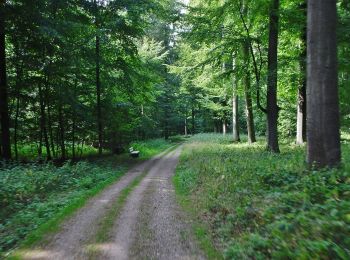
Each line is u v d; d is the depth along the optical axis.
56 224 9.08
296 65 23.62
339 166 9.11
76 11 24.45
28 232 8.62
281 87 28.12
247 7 20.80
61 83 23.70
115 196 12.67
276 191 8.99
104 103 27.66
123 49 26.28
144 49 41.53
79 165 18.58
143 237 7.95
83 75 26.28
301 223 6.24
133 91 27.92
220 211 9.30
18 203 11.27
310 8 9.43
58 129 27.03
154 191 13.54
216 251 6.92
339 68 19.42
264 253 6.13
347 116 26.16
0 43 21.02
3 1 19.25
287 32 22.67
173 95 55.66
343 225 5.69
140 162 25.12
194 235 7.93
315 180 8.45
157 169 20.94
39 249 7.37
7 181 13.20
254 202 8.62
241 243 6.77
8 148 20.94
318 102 9.39
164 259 6.68
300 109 22.97
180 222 9.02
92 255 6.98
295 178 9.64
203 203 10.55
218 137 44.88
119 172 19.48
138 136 50.28
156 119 52.91
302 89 22.80
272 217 7.29
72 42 23.41
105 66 25.67
